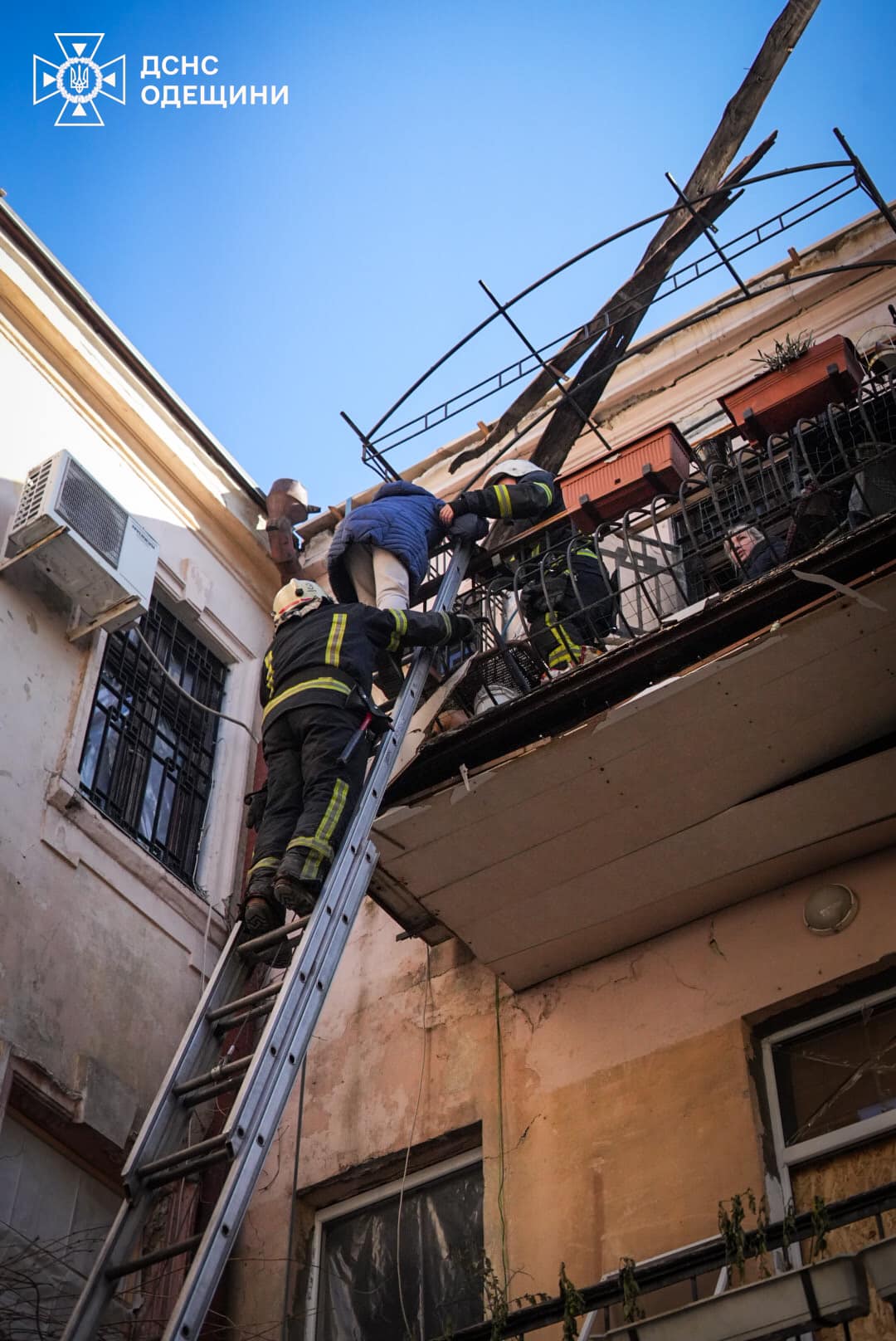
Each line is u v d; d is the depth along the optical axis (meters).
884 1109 6.05
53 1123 6.82
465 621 6.23
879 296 9.30
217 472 9.86
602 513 7.72
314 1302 6.98
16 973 6.88
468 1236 6.83
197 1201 7.16
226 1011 5.06
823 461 7.17
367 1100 7.42
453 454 10.11
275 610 6.19
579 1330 5.68
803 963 6.54
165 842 8.40
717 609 6.13
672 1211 6.13
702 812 6.54
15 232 8.76
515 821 6.60
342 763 5.42
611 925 7.01
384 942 8.02
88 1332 4.22
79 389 9.05
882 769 6.32
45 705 7.75
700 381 9.66
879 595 5.86
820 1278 4.04
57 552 7.89
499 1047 7.20
